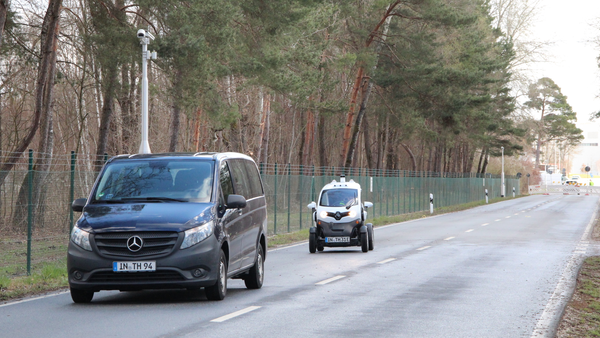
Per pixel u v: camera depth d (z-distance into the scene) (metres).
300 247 67.19
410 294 34.62
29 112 109.62
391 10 133.50
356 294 34.56
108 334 23.75
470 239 74.62
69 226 47.75
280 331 24.53
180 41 68.31
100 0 71.25
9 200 43.31
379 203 122.31
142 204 30.98
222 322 26.23
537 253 58.69
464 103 140.62
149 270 28.94
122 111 106.25
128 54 70.88
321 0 105.56
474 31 165.62
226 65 82.94
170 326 25.30
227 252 32.28
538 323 27.03
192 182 32.53
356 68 146.62
